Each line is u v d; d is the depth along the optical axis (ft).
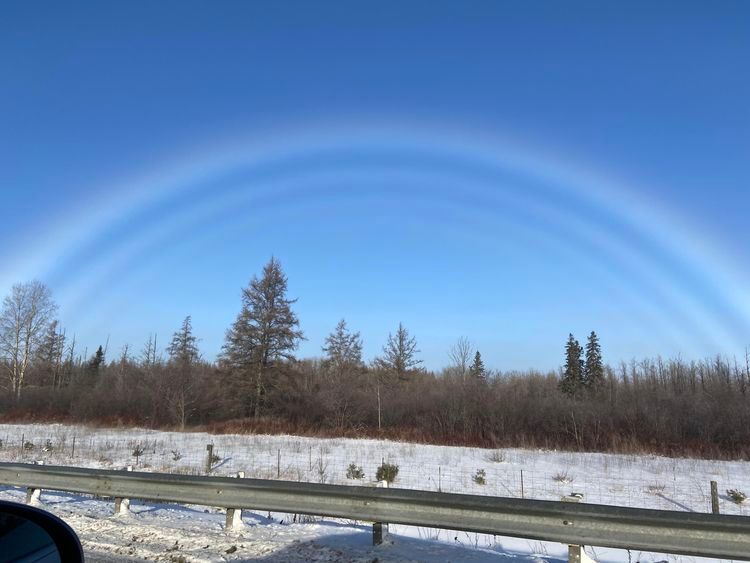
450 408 139.23
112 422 161.07
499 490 64.59
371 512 24.45
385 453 99.60
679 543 19.15
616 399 137.90
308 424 147.74
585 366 247.50
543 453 108.17
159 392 168.55
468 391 144.87
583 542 20.47
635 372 203.41
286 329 174.09
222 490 28.19
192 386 173.27
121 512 31.73
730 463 95.09
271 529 28.07
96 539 26.43
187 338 258.98
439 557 23.12
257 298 176.96
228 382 172.76
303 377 176.86
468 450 109.29
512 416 132.36
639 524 19.77
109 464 75.05
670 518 19.21
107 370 239.91
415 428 135.85
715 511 46.01
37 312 222.69
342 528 28.22
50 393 191.21
